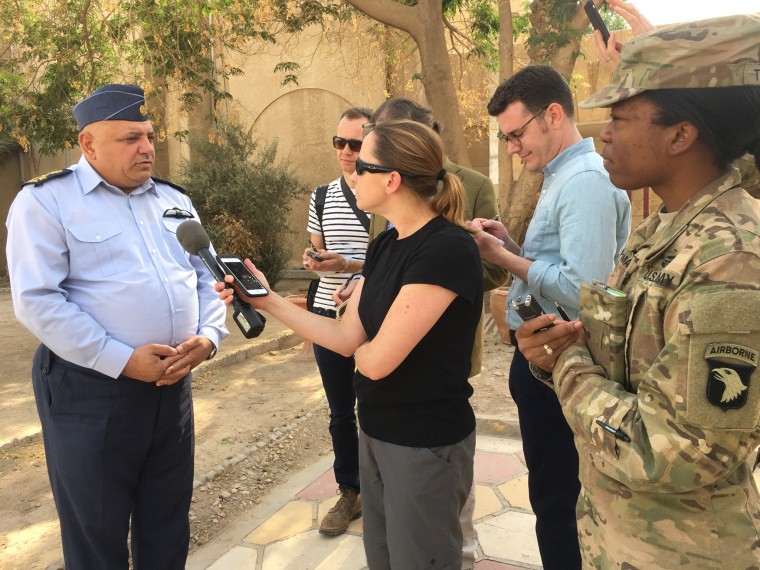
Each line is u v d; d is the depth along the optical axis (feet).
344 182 10.47
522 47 31.81
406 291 5.36
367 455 6.27
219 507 11.08
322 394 17.44
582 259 6.44
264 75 39.06
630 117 3.83
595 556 4.20
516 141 7.13
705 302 3.28
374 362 5.44
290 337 23.62
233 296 5.69
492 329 23.13
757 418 3.23
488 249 7.06
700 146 3.72
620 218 6.89
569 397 4.18
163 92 34.40
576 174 6.66
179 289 7.46
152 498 7.53
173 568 7.68
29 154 50.29
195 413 16.12
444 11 30.25
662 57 3.61
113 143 6.97
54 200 6.77
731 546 3.67
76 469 6.70
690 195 3.87
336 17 28.89
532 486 7.27
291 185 35.47
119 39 28.19
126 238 7.11
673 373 3.42
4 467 13.10
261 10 26.71
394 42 32.14
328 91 37.47
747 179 4.02
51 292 6.52
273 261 34.73
